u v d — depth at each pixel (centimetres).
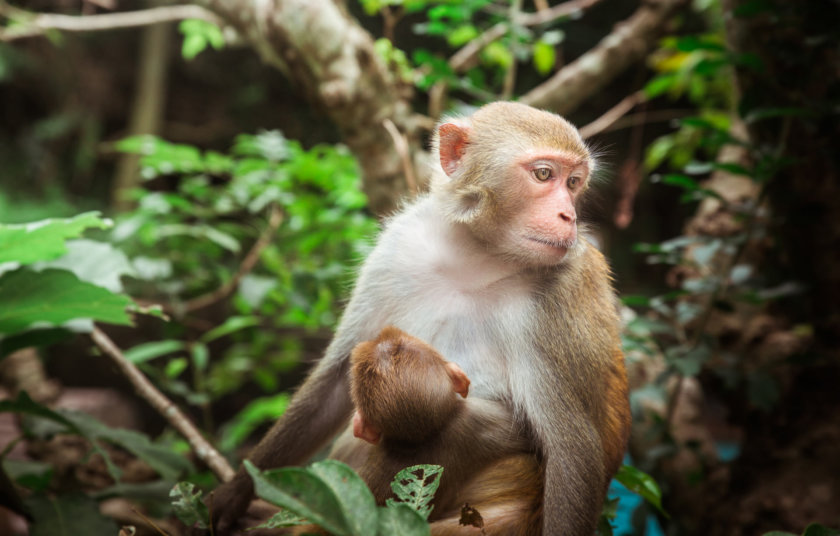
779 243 586
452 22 712
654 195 1853
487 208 359
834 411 579
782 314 625
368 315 389
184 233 689
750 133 591
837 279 564
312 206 693
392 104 582
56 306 399
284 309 848
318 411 396
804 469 570
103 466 556
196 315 1177
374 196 600
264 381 768
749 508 575
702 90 937
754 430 616
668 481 611
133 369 459
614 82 1659
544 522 321
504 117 374
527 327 352
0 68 1678
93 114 1864
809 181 562
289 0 564
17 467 452
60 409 445
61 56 1800
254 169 709
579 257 363
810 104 523
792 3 524
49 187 1769
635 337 539
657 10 689
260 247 694
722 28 962
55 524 389
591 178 397
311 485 225
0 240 370
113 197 1778
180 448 621
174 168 709
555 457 331
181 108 1931
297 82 588
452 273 375
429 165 407
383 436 330
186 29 727
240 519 381
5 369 589
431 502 328
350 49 564
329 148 702
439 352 356
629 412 376
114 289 445
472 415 338
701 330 539
